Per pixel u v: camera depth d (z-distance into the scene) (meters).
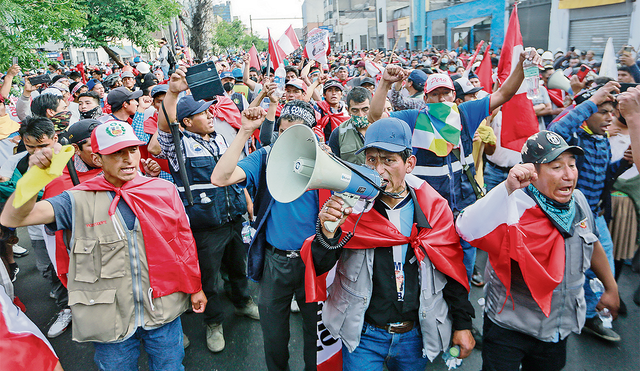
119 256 2.11
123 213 2.14
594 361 2.96
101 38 15.59
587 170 3.19
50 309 3.90
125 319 2.13
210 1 15.83
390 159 1.85
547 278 1.86
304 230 2.35
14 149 4.76
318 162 1.39
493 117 4.49
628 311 3.51
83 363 3.17
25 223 1.89
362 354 2.00
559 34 13.95
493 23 20.92
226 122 4.05
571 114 3.09
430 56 18.45
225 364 3.06
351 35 56.34
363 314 1.93
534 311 2.02
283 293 2.45
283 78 3.26
